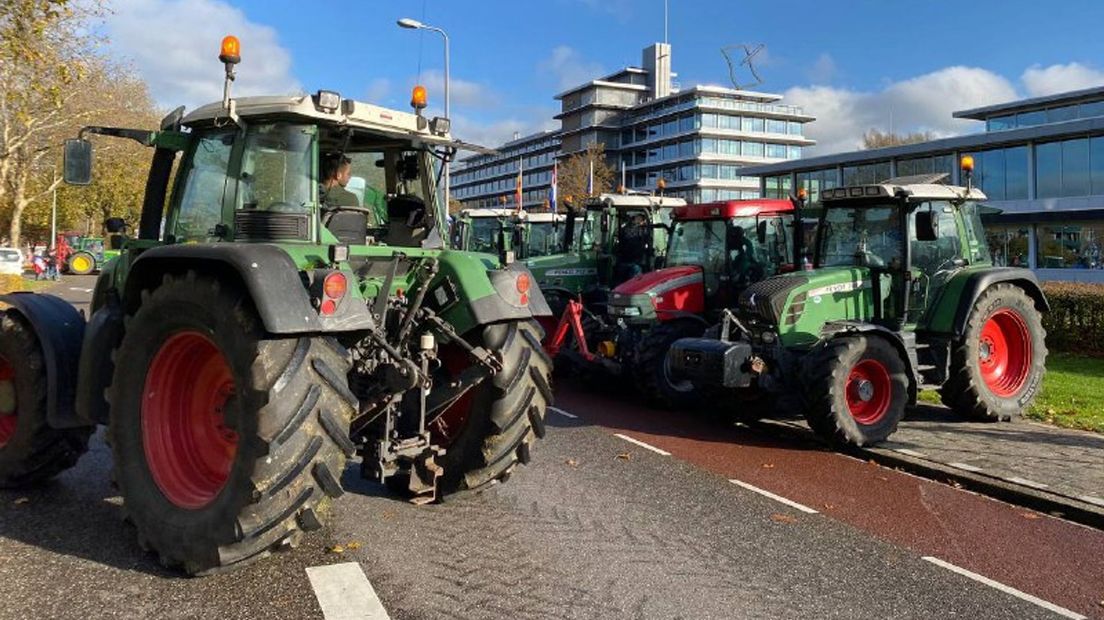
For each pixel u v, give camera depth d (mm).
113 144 29859
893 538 4957
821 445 7523
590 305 11773
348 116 4664
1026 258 31094
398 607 3662
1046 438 7531
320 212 4605
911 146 34500
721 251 10055
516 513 5145
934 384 8109
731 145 84625
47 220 50312
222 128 4719
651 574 4215
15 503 5008
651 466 6559
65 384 4930
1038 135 30125
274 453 3699
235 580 3893
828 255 8891
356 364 4465
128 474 4184
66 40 11305
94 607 3549
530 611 3689
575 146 95312
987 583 4266
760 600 3941
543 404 5125
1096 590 4199
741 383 7438
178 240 4867
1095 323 12680
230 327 3842
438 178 5473
